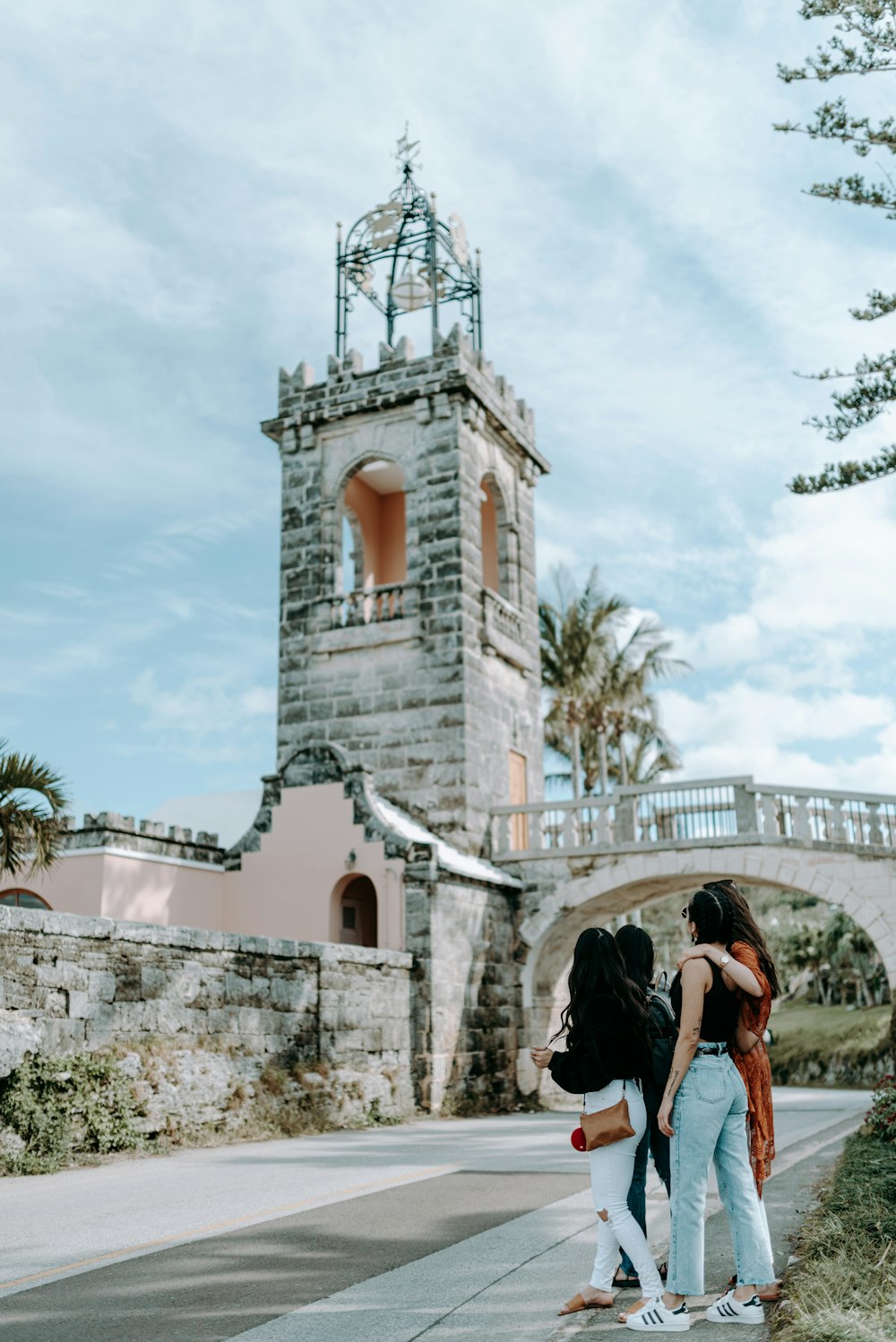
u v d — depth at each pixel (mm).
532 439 33156
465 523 28828
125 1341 5742
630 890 28047
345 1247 7887
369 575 32781
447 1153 14125
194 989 15883
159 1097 14430
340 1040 19391
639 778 47656
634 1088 6211
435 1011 22922
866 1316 5379
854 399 12008
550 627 42531
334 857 24625
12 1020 12883
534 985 27312
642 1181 6930
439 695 28016
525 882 27656
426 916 23281
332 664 29453
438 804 27469
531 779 30984
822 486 12039
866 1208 7941
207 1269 7254
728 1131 6066
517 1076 26359
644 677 44219
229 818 32906
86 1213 9375
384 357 30172
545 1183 10992
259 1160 13250
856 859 25344
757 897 67062
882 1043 46438
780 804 26375
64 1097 13023
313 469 30734
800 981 65250
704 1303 6371
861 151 11891
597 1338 5633
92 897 22844
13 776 15828
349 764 24938
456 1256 7543
